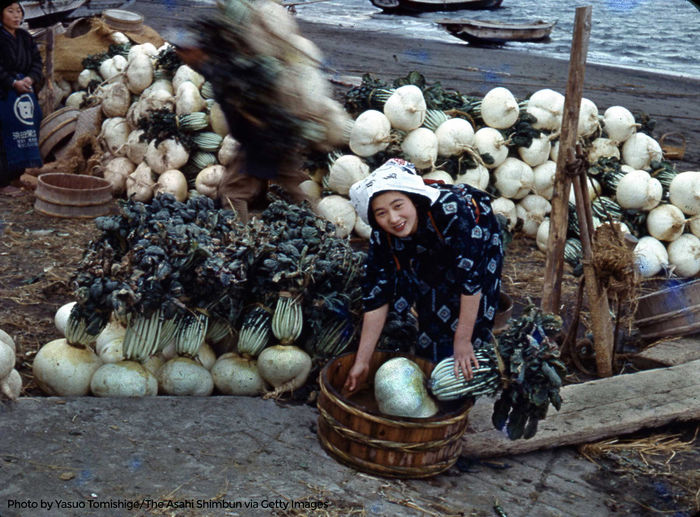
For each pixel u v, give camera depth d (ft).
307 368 12.81
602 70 69.26
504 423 11.30
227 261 12.50
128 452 10.53
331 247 13.51
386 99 22.35
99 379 12.03
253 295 12.96
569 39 98.89
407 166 10.40
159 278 11.78
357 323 13.39
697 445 12.73
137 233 12.71
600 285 14.55
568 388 13.56
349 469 10.85
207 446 10.93
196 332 12.48
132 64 24.88
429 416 10.94
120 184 24.52
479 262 10.62
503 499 10.61
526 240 23.80
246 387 12.71
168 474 10.14
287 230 13.74
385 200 10.23
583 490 11.09
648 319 16.65
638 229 21.89
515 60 71.51
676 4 159.74
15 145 24.13
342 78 44.24
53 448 10.39
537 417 11.07
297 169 16.43
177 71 24.67
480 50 77.87
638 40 104.53
